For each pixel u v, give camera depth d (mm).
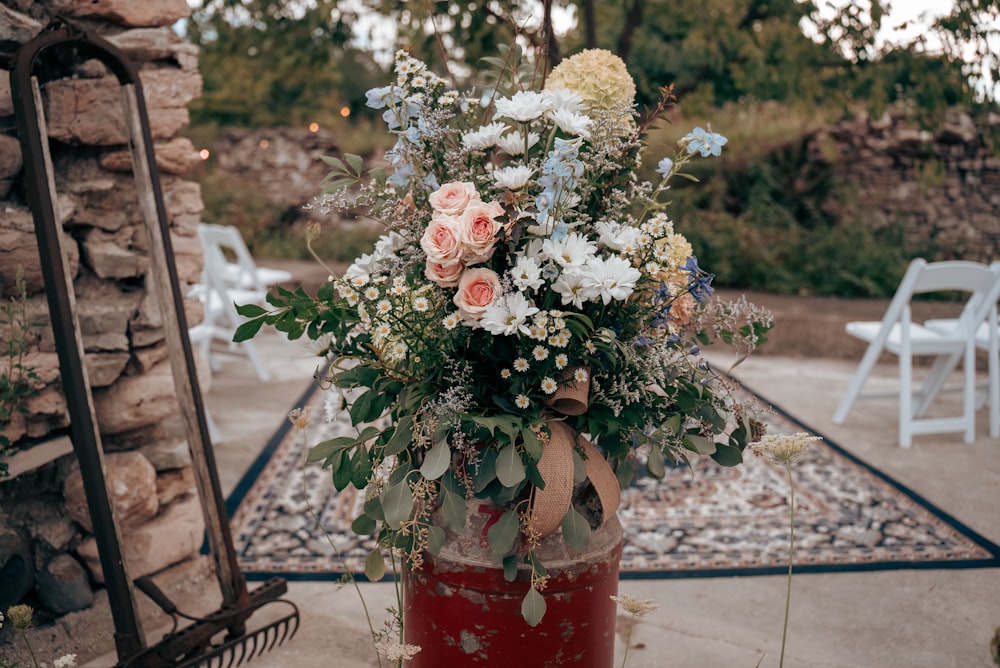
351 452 2242
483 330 1706
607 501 1773
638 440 1807
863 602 2777
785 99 7848
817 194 9273
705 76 8680
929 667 2406
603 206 1818
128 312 2668
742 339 1872
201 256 2973
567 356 1665
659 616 2680
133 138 2395
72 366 2119
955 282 4285
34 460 2443
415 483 1694
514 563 1695
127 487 2617
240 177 11523
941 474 3955
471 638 1793
